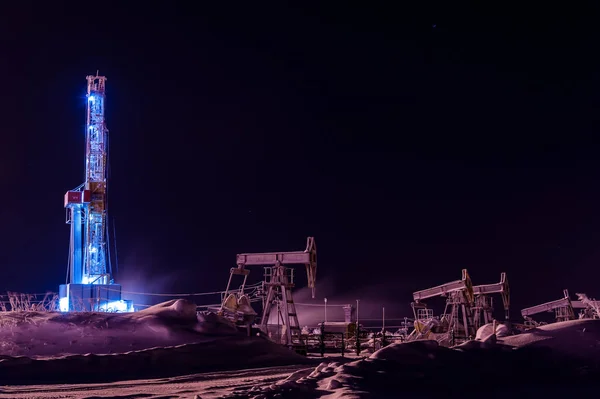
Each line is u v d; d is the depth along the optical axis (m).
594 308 43.72
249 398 13.42
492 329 20.91
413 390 14.55
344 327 44.62
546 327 19.73
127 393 15.41
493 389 15.52
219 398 13.48
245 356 23.72
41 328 22.88
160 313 25.27
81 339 22.52
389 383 14.80
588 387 15.95
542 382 16.48
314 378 15.11
